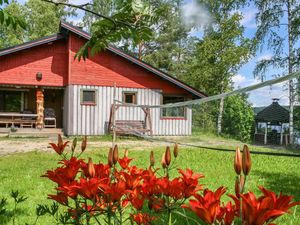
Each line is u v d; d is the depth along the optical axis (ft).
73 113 54.49
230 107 79.51
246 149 3.14
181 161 30.89
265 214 2.63
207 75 81.46
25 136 53.01
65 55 56.44
